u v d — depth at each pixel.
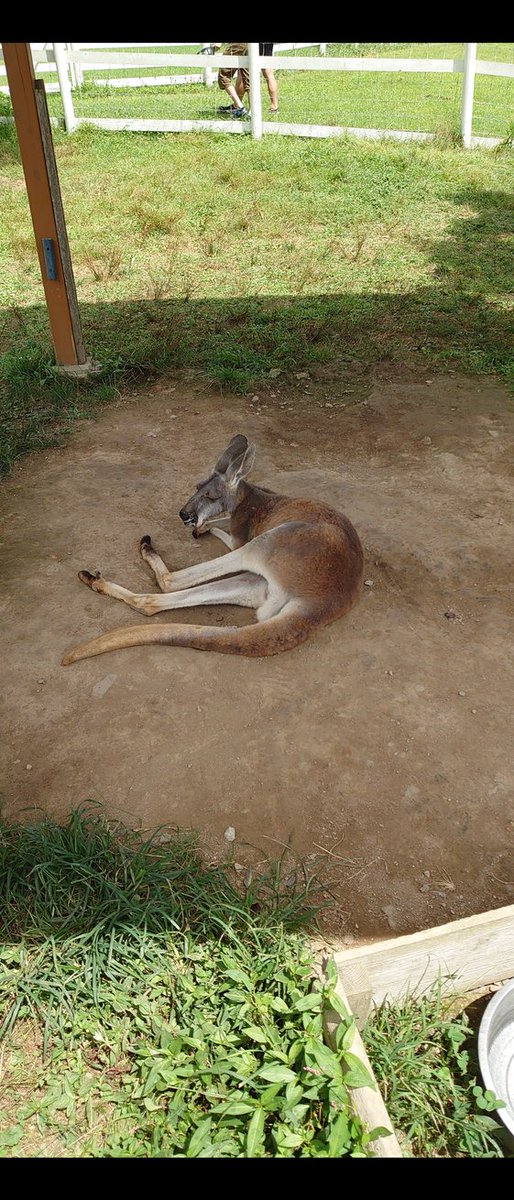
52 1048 2.41
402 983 2.50
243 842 3.04
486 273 8.73
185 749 3.38
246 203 10.62
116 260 8.92
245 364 6.83
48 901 2.73
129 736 3.43
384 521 4.84
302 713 3.55
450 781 3.28
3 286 8.49
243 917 2.69
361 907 2.84
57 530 4.79
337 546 3.95
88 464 5.52
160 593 4.23
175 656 3.83
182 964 2.59
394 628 4.04
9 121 14.11
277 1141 2.03
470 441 5.73
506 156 12.41
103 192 11.10
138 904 2.72
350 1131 2.02
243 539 4.46
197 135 13.70
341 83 18.45
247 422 6.04
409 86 17.91
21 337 7.33
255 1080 2.24
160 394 6.51
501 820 3.15
